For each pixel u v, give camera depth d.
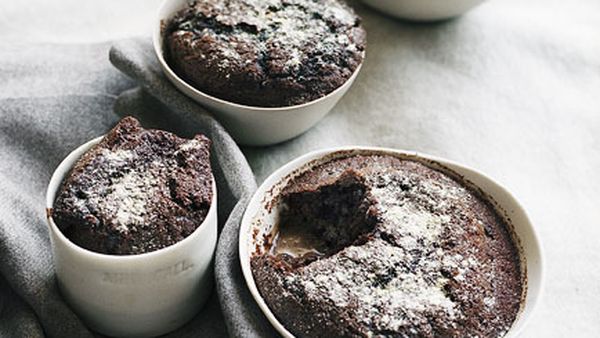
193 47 0.66
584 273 0.65
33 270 0.59
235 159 0.63
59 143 0.67
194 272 0.58
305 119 0.66
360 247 0.58
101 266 0.55
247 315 0.57
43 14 0.76
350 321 0.55
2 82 0.69
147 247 0.56
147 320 0.58
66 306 0.59
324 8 0.69
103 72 0.71
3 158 0.66
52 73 0.70
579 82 0.77
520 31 0.79
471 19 0.80
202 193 0.58
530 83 0.76
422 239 0.59
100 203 0.56
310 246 0.63
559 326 0.63
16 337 0.58
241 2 0.68
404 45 0.77
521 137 0.72
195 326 0.61
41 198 0.64
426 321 0.55
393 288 0.56
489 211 0.62
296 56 0.65
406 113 0.73
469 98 0.75
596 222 0.68
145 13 0.78
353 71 0.67
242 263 0.58
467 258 0.58
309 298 0.56
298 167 0.63
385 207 0.60
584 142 0.73
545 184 0.70
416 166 0.63
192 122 0.65
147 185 0.58
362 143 0.71
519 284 0.59
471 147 0.71
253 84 0.64
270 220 0.62
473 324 0.56
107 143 0.59
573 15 0.82
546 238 0.67
